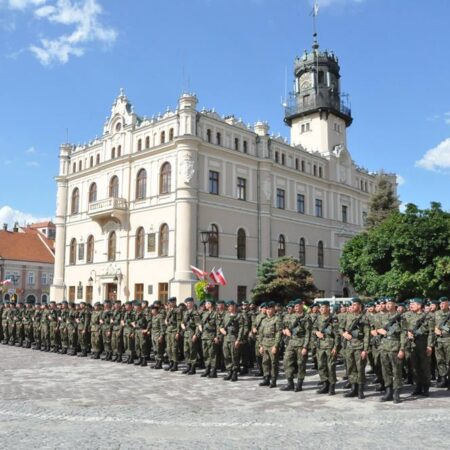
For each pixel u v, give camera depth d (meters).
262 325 15.37
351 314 13.64
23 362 20.58
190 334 17.53
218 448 8.27
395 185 63.88
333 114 58.12
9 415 10.70
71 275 51.31
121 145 47.44
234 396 13.29
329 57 58.81
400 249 25.73
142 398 12.86
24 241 78.62
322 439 8.91
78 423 10.02
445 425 9.99
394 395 12.54
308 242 51.62
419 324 13.63
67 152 54.12
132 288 44.06
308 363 20.69
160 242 42.28
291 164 51.00
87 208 50.28
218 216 42.91
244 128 46.62
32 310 27.45
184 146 40.88
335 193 56.00
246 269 44.66
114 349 21.12
